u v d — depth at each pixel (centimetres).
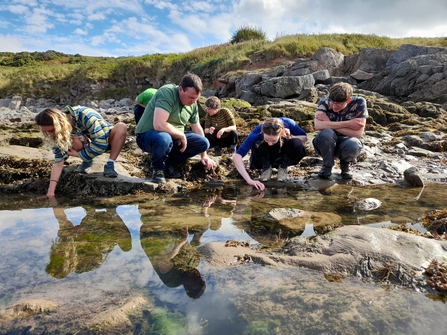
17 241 229
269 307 151
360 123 409
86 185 379
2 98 2222
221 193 377
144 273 184
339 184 409
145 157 475
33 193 376
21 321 142
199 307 152
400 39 1898
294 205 325
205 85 1842
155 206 323
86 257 204
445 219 258
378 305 153
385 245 203
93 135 371
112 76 2239
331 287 168
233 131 536
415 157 545
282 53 1733
